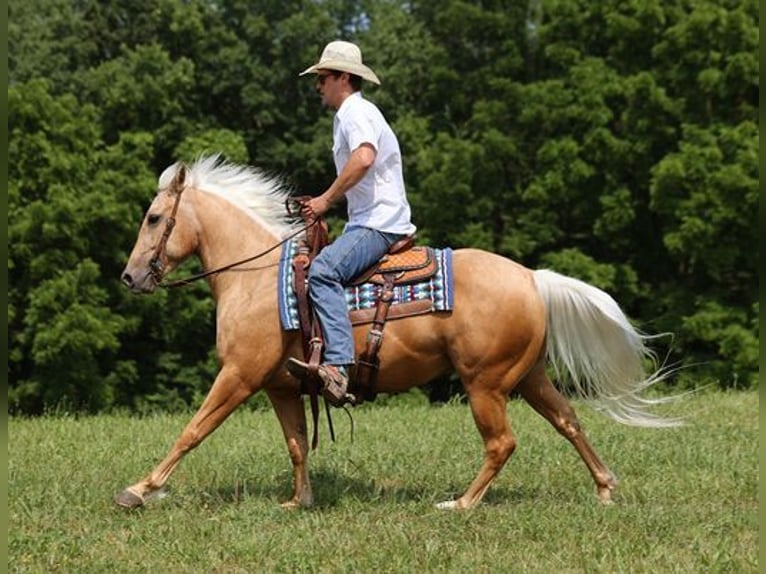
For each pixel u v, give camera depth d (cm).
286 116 3494
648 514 731
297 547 667
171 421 1354
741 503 789
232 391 767
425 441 1081
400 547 658
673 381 2808
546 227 2980
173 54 3444
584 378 779
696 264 2898
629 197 2867
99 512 769
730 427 1159
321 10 3475
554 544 667
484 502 798
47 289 2706
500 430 766
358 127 742
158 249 793
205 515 759
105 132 3247
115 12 3469
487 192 3055
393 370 761
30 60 3350
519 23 3209
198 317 2933
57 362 2738
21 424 1320
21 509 772
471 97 3241
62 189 2778
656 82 2939
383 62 3394
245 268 784
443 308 748
